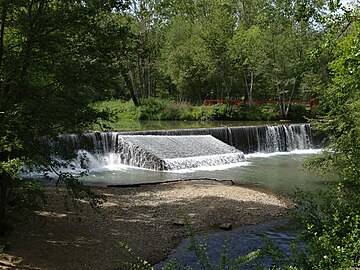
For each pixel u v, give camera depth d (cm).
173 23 4709
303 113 3638
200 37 4019
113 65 908
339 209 690
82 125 884
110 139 2156
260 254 575
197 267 845
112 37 891
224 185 1589
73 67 828
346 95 829
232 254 920
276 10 3572
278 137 2712
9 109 799
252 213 1225
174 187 1523
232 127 2583
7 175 794
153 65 4219
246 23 5128
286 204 1335
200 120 3572
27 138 806
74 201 1089
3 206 864
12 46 905
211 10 4494
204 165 2039
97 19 904
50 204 1166
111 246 918
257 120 3603
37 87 880
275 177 1794
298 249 546
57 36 838
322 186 1600
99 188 1487
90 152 2020
